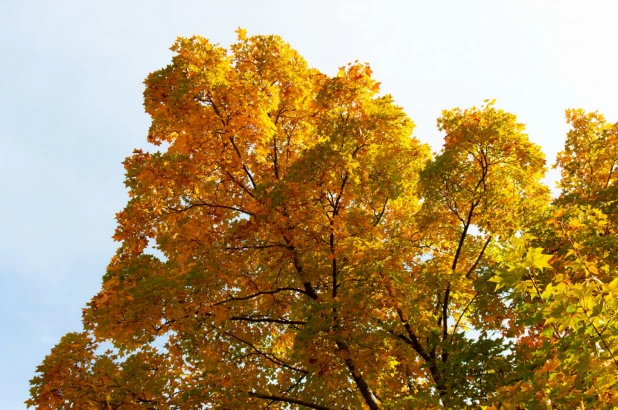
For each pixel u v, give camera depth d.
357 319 7.79
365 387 8.80
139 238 9.68
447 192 9.77
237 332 9.49
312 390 8.65
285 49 10.35
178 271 9.41
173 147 10.12
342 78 9.17
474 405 6.34
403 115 9.18
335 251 8.44
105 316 8.38
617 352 4.00
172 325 8.62
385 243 8.87
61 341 8.20
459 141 9.38
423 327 8.72
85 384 7.59
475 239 10.57
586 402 4.05
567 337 4.20
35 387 7.52
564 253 7.24
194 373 9.25
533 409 4.07
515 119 9.32
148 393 7.86
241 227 8.83
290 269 9.76
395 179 9.41
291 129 10.44
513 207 9.45
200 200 9.85
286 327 10.52
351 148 8.68
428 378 9.48
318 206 8.71
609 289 4.04
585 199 9.34
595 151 11.14
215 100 9.03
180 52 9.58
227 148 9.39
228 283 9.37
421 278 9.02
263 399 8.90
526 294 5.50
